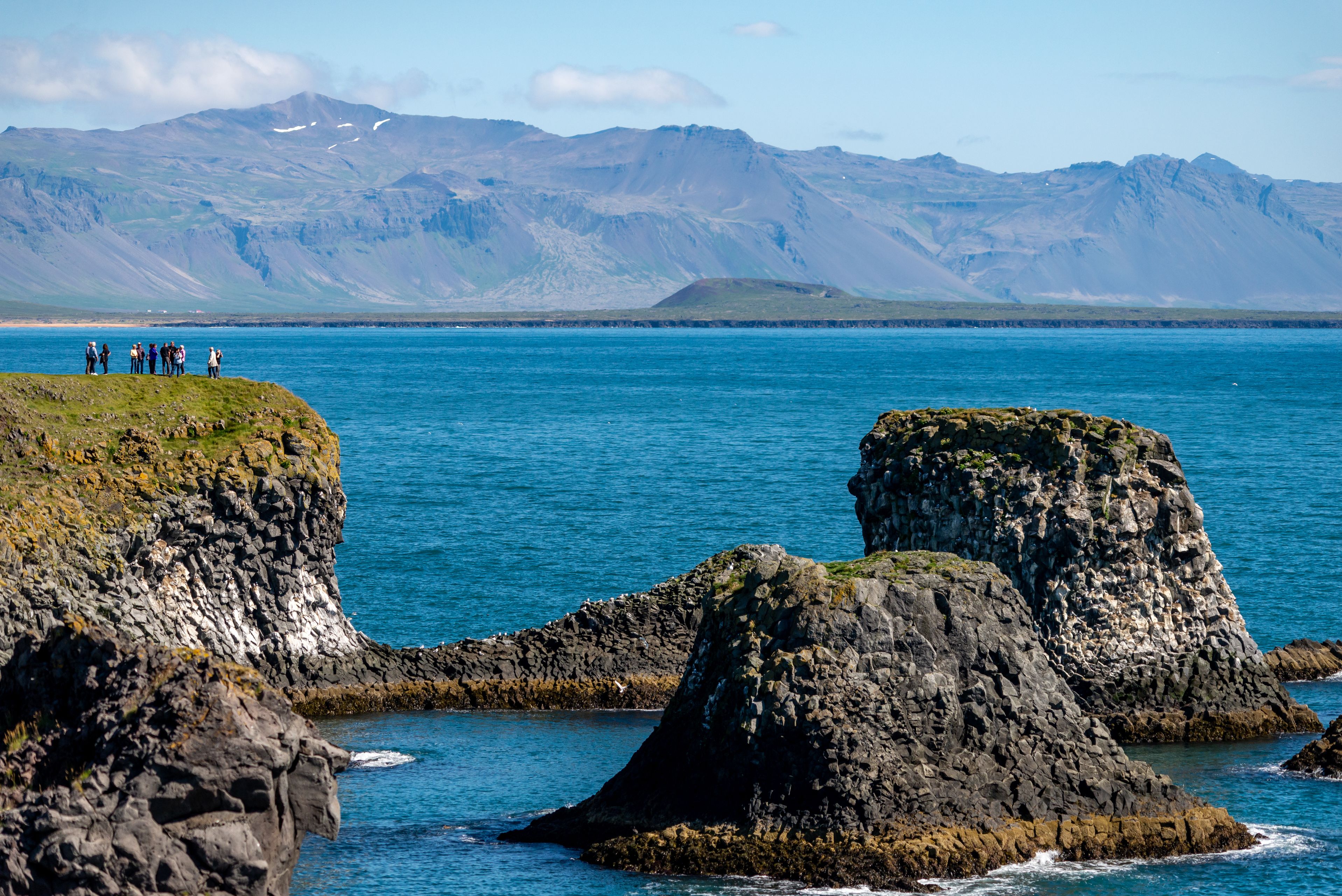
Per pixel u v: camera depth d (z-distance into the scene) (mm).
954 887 72188
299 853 71500
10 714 65812
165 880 56750
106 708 61906
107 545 112188
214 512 120125
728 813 77375
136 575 114562
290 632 122188
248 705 60406
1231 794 92688
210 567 119188
